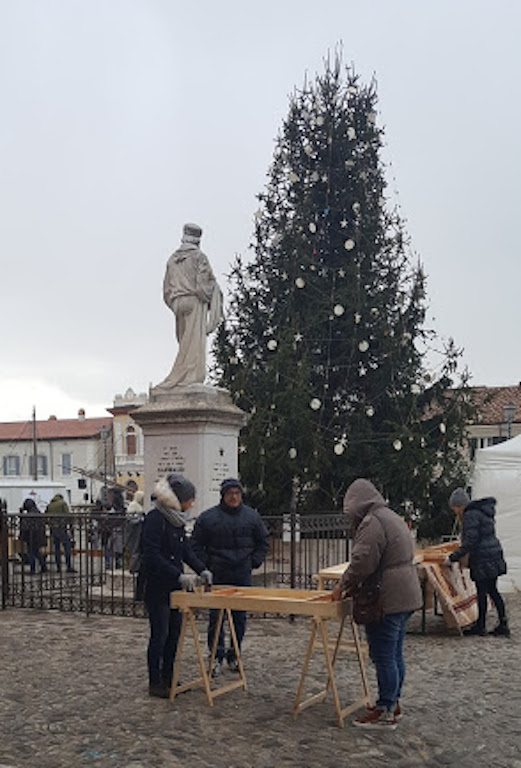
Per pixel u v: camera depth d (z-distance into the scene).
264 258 23.81
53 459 75.75
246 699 7.34
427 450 21.33
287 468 20.77
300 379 20.88
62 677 8.16
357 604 6.52
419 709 7.12
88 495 60.31
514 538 15.98
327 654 6.64
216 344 23.47
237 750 5.98
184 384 13.16
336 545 13.95
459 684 8.03
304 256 22.48
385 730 6.48
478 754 6.01
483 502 10.85
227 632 10.05
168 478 7.57
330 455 21.56
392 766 5.73
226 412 12.98
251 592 7.48
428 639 10.52
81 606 12.35
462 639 10.52
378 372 22.20
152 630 7.39
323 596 7.12
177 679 7.43
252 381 21.86
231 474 13.35
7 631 10.71
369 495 6.70
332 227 23.88
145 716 6.80
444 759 5.89
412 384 21.98
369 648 6.65
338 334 22.33
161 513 7.42
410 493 21.17
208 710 6.98
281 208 24.12
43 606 12.66
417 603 6.59
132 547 9.74
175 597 7.21
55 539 13.05
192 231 13.59
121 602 12.34
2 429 79.12
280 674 8.28
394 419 22.25
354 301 21.94
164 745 6.07
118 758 5.80
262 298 23.52
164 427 12.95
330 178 23.80
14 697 7.41
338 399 22.81
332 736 6.33
